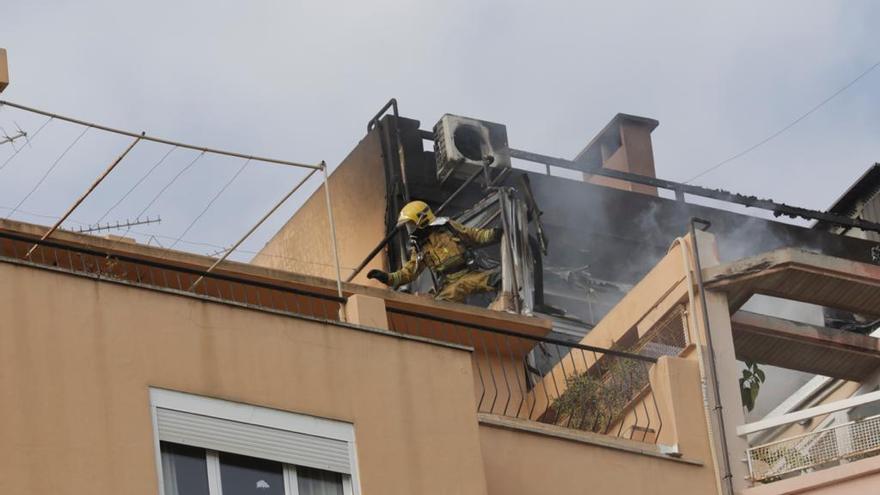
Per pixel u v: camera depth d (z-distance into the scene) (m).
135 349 23.45
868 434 29.56
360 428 24.81
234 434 23.75
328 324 25.28
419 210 36.84
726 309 31.94
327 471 24.33
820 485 29.05
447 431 25.55
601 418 31.94
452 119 43.31
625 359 32.16
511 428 28.44
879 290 32.59
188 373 23.73
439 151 43.25
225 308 24.45
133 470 22.61
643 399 31.30
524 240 37.66
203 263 31.53
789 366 33.47
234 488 23.47
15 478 21.83
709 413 30.38
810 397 34.38
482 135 43.41
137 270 30.83
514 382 34.72
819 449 29.97
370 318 26.88
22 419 22.20
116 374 23.14
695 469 29.66
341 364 25.09
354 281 42.81
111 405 22.89
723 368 31.14
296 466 24.09
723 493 29.56
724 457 29.92
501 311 34.81
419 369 25.77
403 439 25.11
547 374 34.69
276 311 24.84
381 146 43.66
